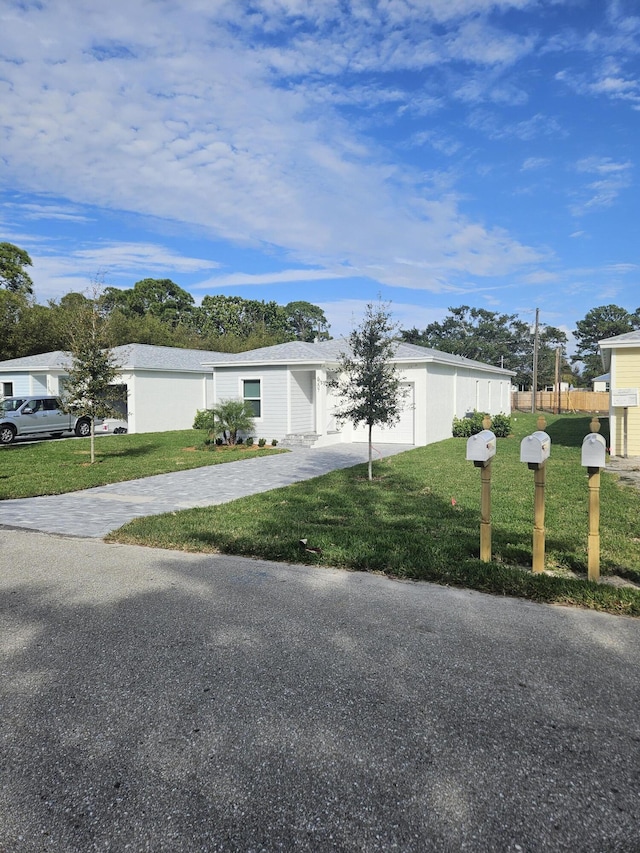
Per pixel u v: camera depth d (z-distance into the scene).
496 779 2.30
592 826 2.05
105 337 14.53
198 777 2.34
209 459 14.66
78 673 3.26
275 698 2.96
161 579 5.02
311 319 84.19
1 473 12.32
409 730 2.66
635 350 14.28
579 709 2.84
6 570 5.35
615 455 14.64
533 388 44.59
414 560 5.29
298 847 1.97
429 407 18.33
